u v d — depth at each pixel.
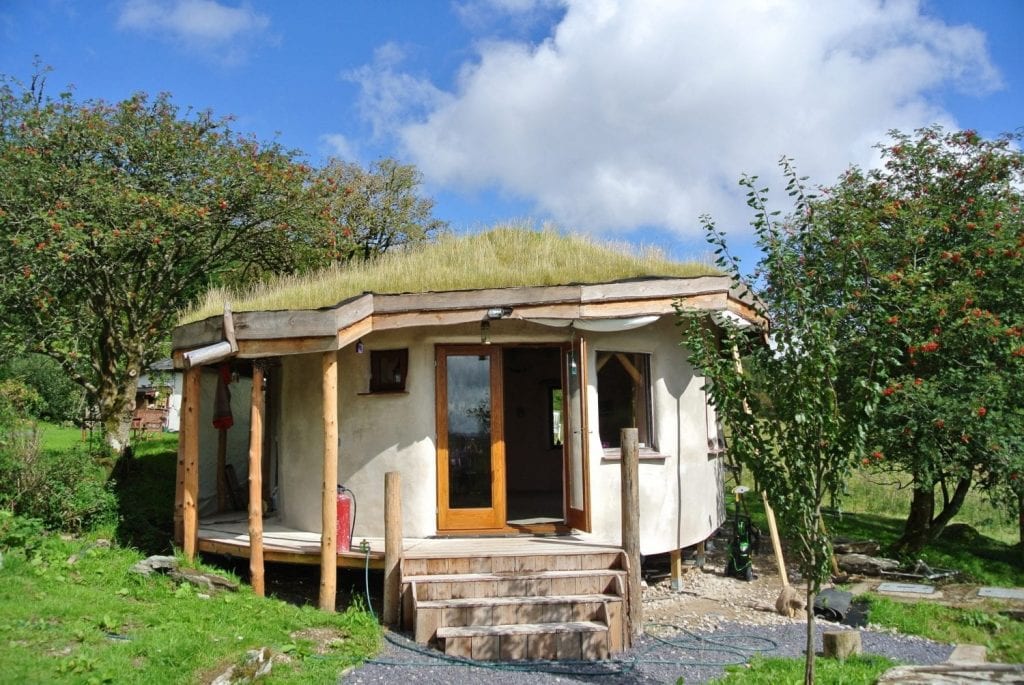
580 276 11.20
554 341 10.77
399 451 10.61
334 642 8.09
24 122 15.66
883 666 7.83
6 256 13.97
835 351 6.12
